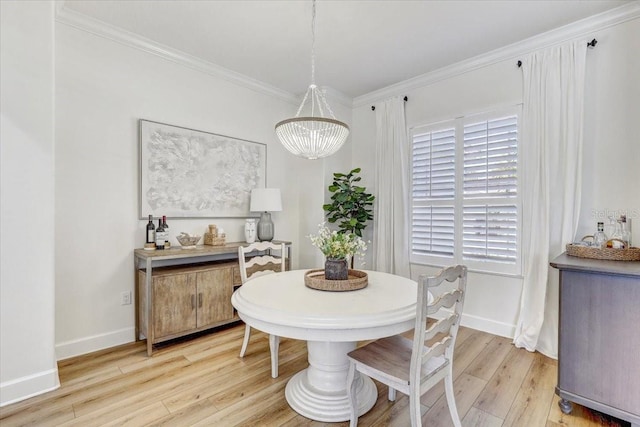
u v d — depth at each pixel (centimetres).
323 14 249
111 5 239
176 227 316
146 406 192
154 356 258
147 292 259
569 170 256
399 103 377
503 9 241
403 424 179
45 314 206
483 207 315
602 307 178
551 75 269
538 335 268
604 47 250
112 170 275
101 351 266
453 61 327
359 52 309
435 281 144
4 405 190
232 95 362
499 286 305
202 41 291
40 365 204
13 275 195
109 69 273
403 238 371
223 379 224
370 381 217
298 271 259
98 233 268
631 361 170
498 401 200
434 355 155
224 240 331
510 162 297
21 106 196
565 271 191
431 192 355
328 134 212
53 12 206
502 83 304
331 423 180
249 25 265
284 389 213
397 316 160
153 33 278
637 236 236
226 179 355
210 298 298
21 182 197
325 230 222
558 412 190
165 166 306
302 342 289
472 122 324
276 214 411
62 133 250
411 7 239
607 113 249
